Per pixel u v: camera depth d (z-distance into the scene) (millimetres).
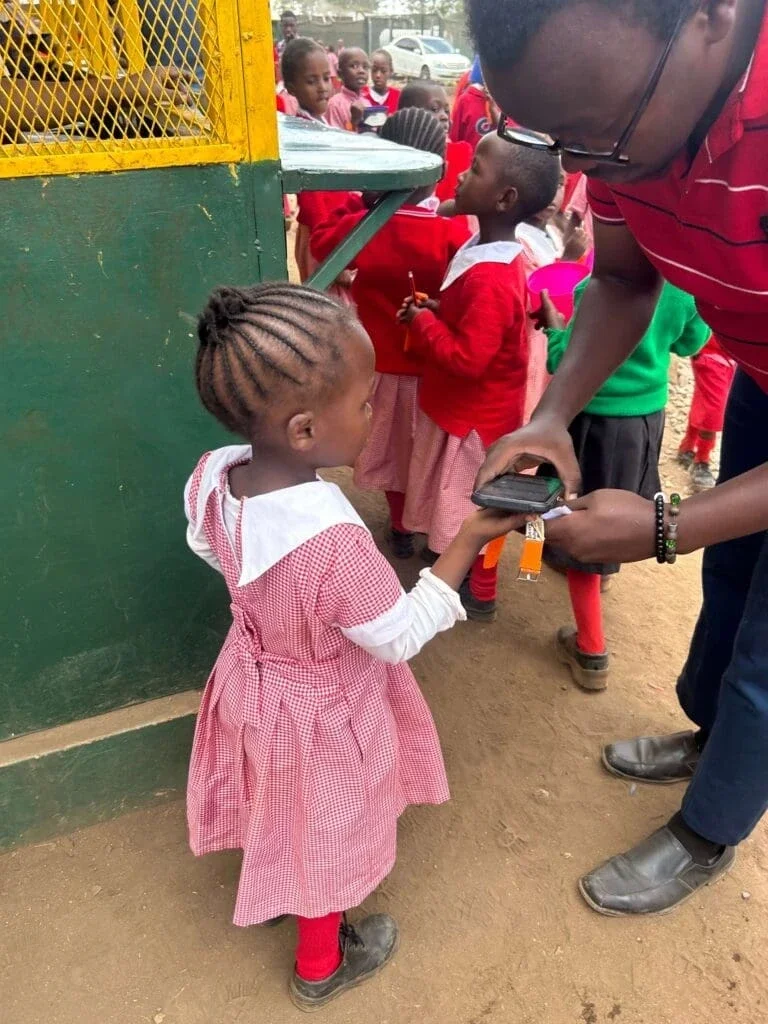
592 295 1747
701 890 1864
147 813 2002
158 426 1643
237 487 1287
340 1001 1628
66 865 1877
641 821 2039
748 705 1583
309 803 1395
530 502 1306
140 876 1858
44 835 1923
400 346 2723
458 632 2719
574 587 2342
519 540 3277
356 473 2922
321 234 2906
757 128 994
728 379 3523
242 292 1168
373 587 1214
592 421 2232
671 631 2768
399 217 2666
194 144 1450
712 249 1167
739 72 962
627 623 2803
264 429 1182
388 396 2764
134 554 1750
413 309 2443
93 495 1652
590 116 986
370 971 1664
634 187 1197
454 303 2387
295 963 1698
